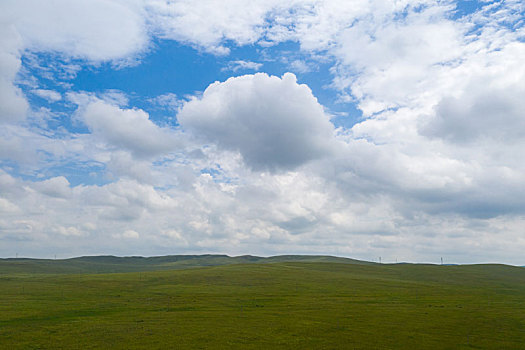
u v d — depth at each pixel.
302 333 52.09
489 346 46.88
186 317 64.31
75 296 94.38
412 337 50.94
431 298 100.25
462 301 94.25
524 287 151.00
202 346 44.38
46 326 55.59
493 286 152.00
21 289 107.88
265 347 44.47
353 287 128.12
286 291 112.44
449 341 49.06
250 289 116.19
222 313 69.19
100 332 51.41
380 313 71.00
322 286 128.88
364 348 44.84
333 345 45.94
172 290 110.06
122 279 138.75
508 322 63.19
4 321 59.94
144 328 54.12
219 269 186.50
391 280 160.62
